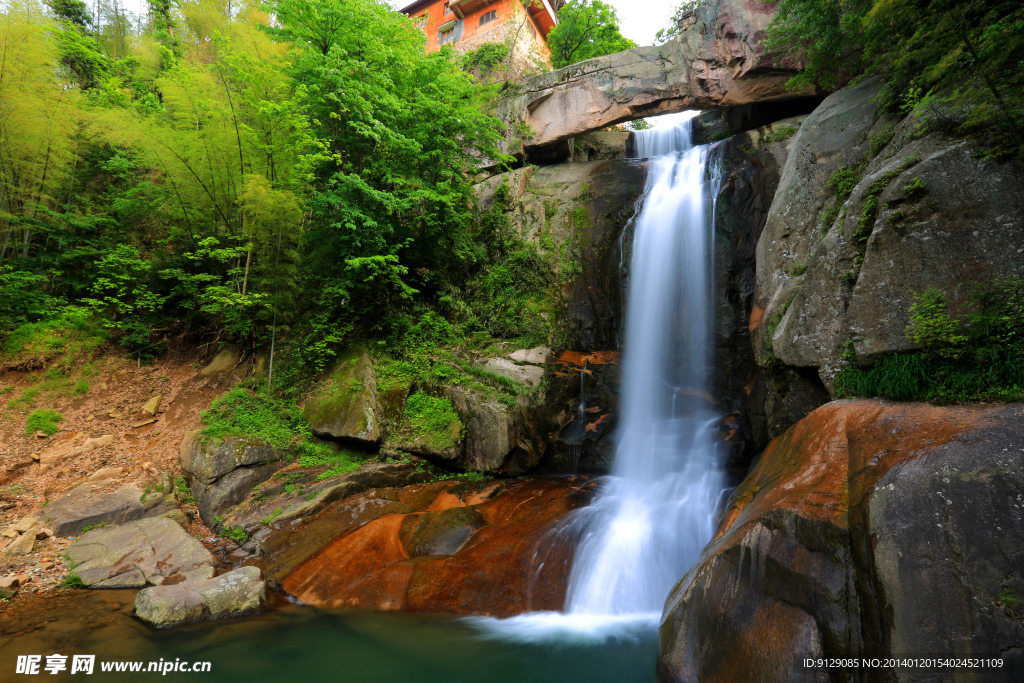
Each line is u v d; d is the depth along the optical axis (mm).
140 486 9180
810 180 9328
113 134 13133
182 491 9453
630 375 12656
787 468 5820
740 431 10805
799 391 8305
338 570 7539
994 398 5219
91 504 8508
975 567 3711
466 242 14328
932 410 5387
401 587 7141
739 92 15203
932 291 6043
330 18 11852
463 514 8625
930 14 6656
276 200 10875
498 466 10883
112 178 14898
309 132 11656
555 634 6246
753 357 11172
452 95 13438
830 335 7332
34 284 12492
